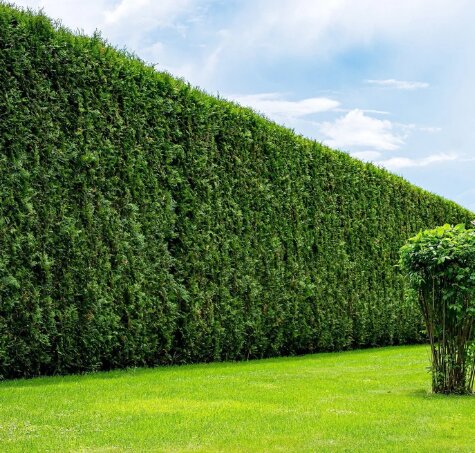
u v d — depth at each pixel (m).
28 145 8.16
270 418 5.48
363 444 4.66
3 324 7.68
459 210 20.48
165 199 10.05
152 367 9.67
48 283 8.11
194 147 10.74
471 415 5.77
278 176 12.79
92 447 4.47
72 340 8.38
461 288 6.87
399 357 12.00
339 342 14.23
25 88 8.17
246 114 12.30
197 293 10.48
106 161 9.12
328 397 6.66
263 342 11.95
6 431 4.89
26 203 7.96
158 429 5.00
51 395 6.48
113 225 9.05
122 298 9.13
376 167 16.59
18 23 8.21
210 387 7.22
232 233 11.38
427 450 4.52
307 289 13.23
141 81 9.91
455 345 7.10
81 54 8.97
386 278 16.11
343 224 14.84
